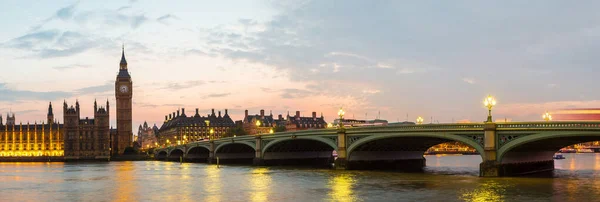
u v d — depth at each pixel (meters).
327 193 69.81
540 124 74.44
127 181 97.19
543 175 86.19
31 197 72.56
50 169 155.62
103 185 89.38
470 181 79.19
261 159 138.00
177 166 160.12
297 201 63.28
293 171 112.00
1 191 80.94
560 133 71.94
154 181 95.44
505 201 59.41
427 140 102.50
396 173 99.00
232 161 179.88
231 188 78.88
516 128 77.19
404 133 92.81
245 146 169.12
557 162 152.50
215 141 174.88
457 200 60.78
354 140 106.50
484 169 80.56
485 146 80.38
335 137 111.12
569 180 77.88
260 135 138.62
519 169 86.38
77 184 92.44
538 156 92.56
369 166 111.56
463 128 83.81
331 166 132.75
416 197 63.97
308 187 77.50
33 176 117.62
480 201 59.69
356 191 71.00
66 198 70.88
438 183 78.38
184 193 73.62
